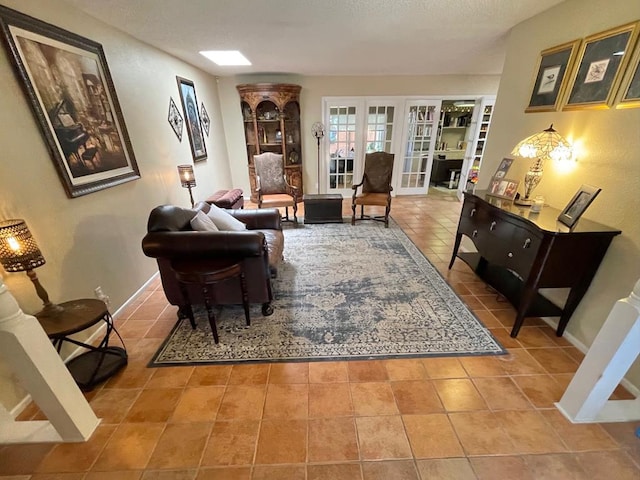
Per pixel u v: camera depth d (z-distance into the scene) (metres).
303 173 5.75
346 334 2.02
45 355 1.19
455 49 3.31
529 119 2.35
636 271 1.54
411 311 2.26
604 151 1.71
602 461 1.24
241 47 3.14
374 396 1.56
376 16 2.29
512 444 1.31
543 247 1.70
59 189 1.77
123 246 2.39
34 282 1.48
